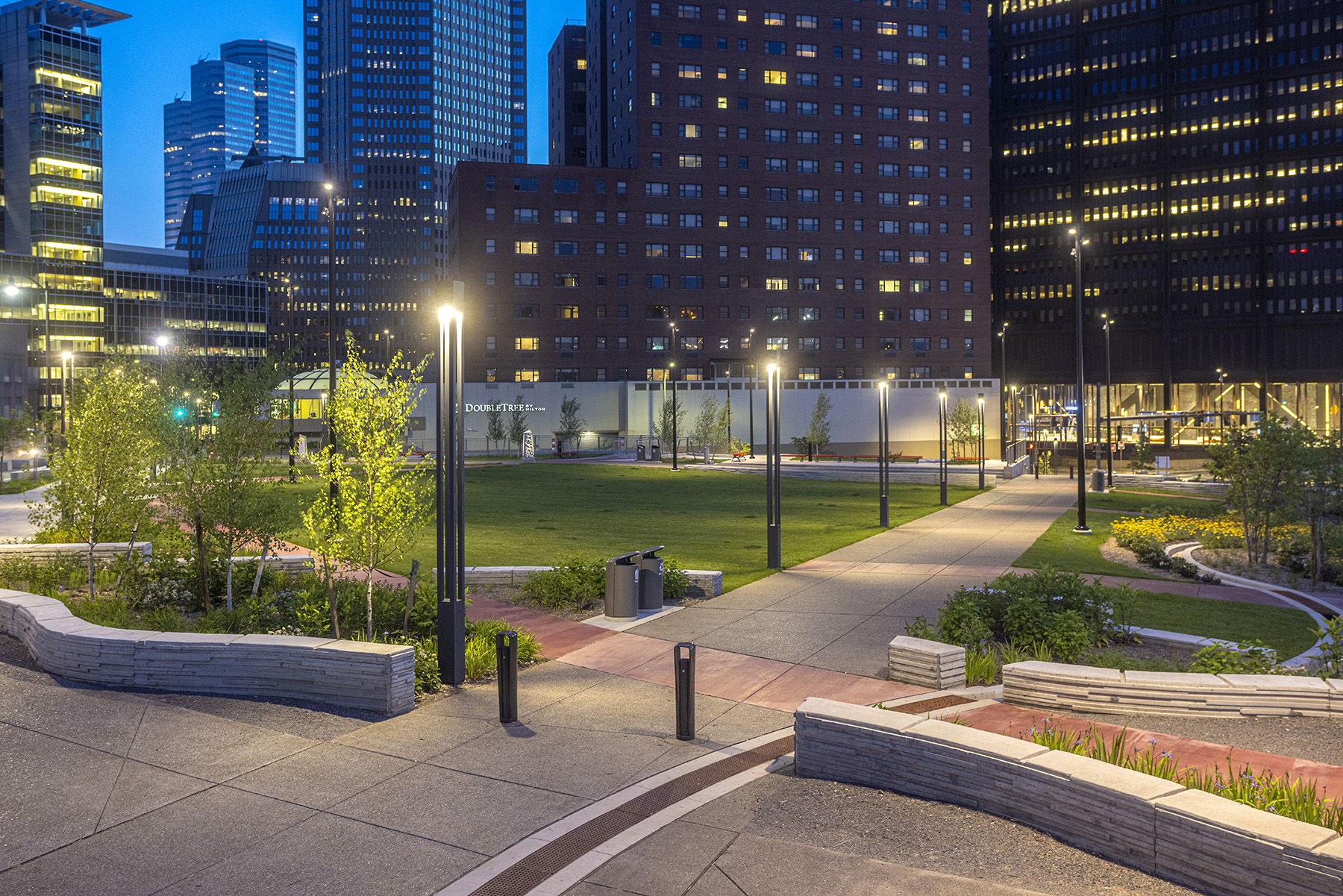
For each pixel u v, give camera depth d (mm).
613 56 108250
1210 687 9844
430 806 7809
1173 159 136250
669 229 101188
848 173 105375
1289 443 24625
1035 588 15016
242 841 7090
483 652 12555
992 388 100312
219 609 15266
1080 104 139750
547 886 6348
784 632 15008
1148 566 24766
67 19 134875
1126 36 137750
